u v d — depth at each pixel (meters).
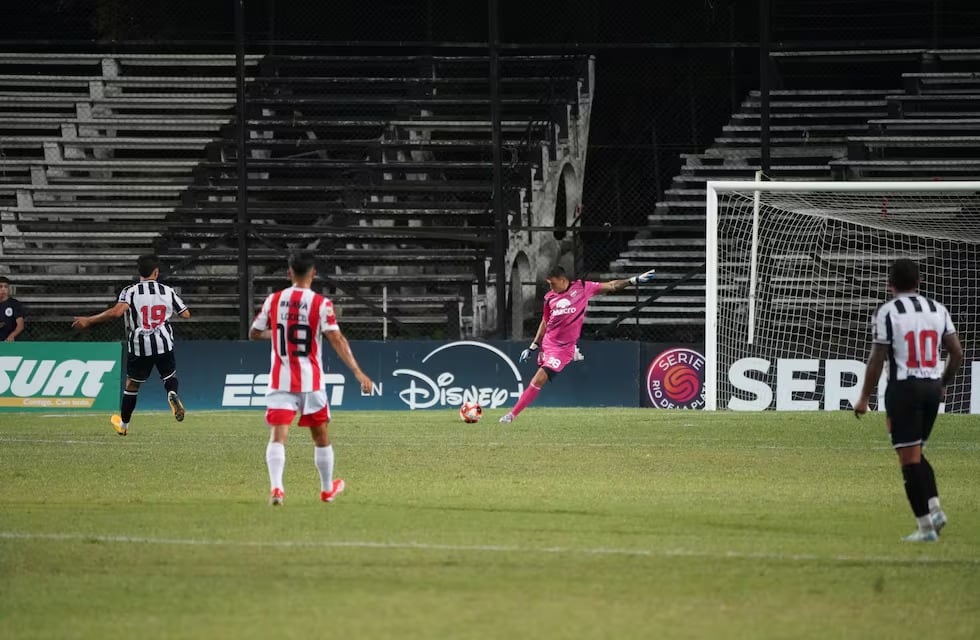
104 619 22.53
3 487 39.91
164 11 107.50
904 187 70.38
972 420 64.88
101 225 92.38
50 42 84.81
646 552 28.53
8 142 100.50
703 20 101.62
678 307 90.38
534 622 22.25
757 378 75.56
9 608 23.38
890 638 21.39
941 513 30.25
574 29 101.69
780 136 98.50
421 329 89.25
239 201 81.00
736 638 21.28
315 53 105.94
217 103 103.00
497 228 79.25
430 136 98.88
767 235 82.25
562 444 53.25
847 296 79.44
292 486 40.38
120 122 100.81
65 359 76.44
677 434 57.25
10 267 94.19
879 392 72.19
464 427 61.09
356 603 23.67
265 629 21.78
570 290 64.00
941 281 80.50
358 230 81.38
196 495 38.16
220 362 76.94
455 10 103.50
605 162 99.81
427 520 32.94
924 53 99.69
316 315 34.94
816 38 103.88
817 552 28.77
